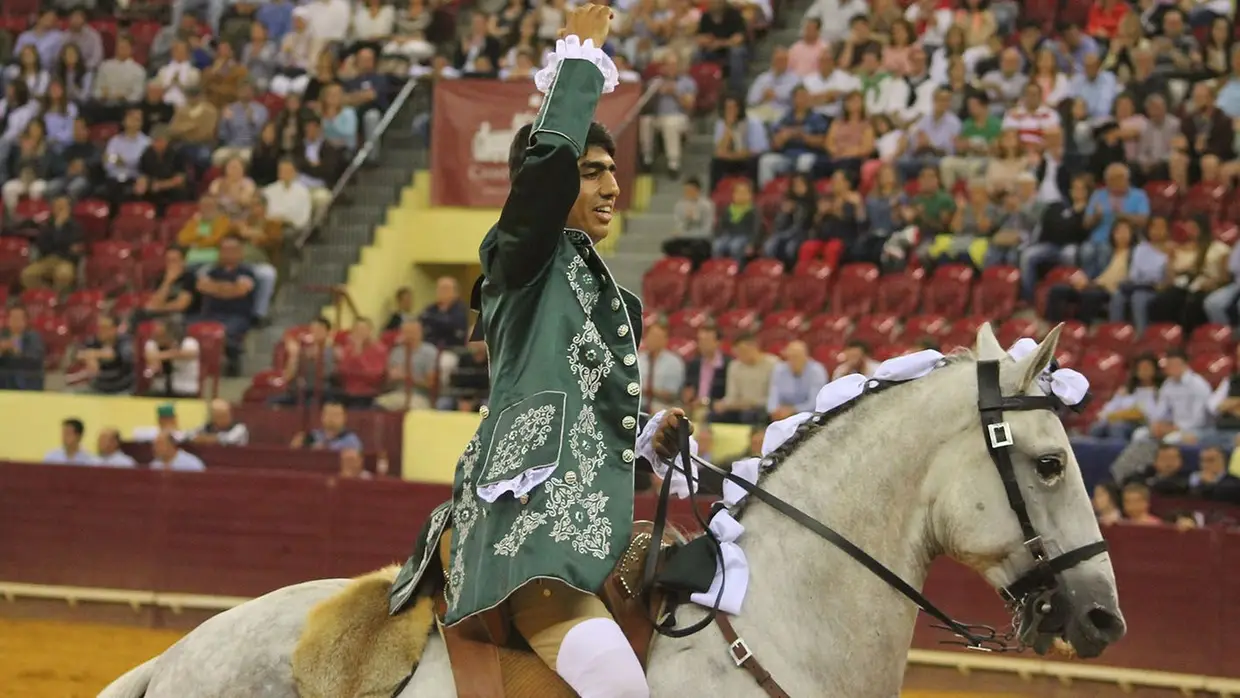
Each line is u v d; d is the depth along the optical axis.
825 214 20.06
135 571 16.89
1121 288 17.81
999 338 17.53
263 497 16.55
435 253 23.28
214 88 24.80
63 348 20.94
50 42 26.86
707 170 22.86
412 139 24.33
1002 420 4.70
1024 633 4.68
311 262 22.86
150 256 22.39
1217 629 13.45
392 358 18.42
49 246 23.00
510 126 22.84
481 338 5.04
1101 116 20.44
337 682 4.57
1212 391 16.12
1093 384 16.59
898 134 21.03
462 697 4.52
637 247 21.78
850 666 4.71
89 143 24.78
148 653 14.66
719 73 23.56
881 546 4.80
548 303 4.57
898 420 4.86
